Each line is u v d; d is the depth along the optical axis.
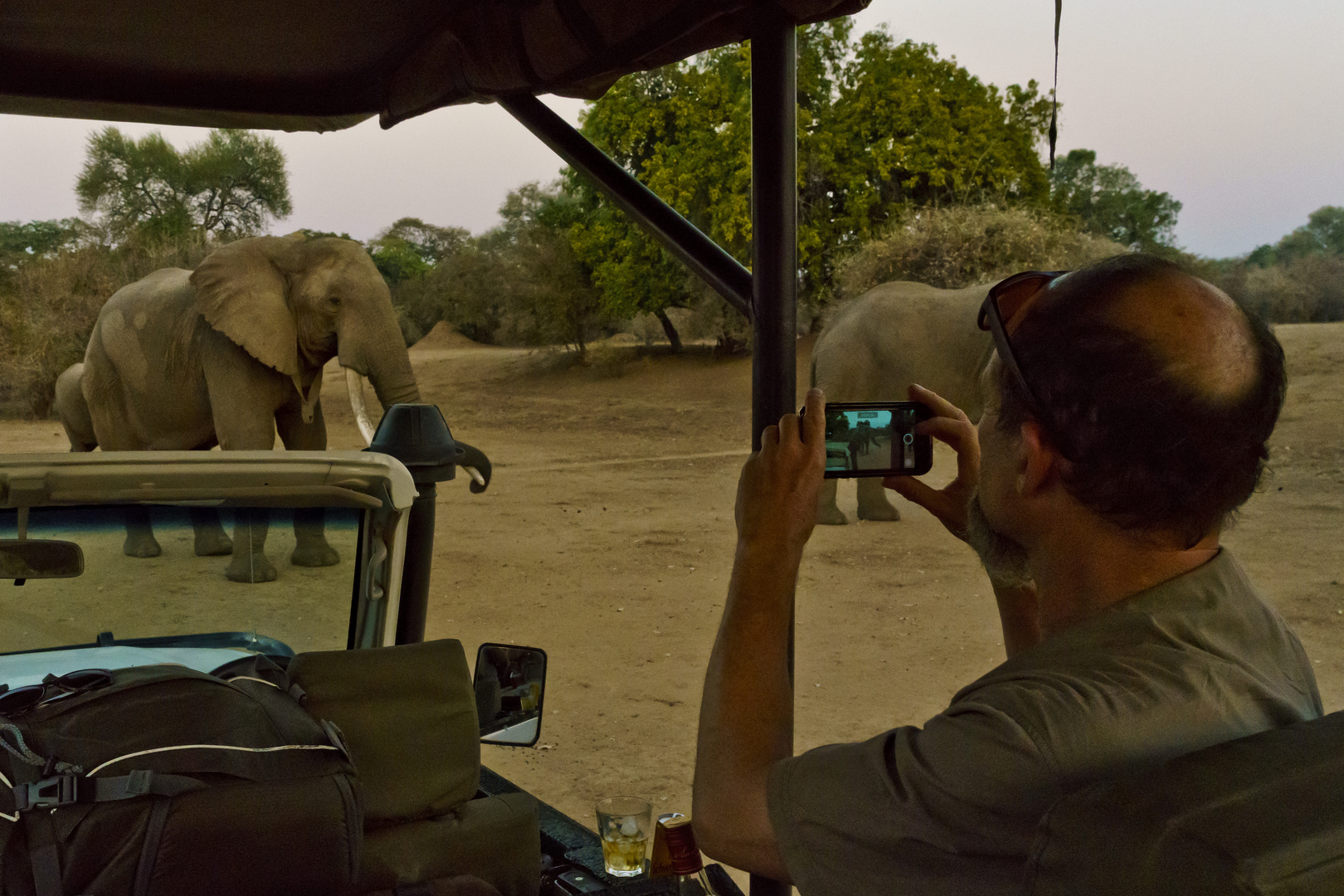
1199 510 0.81
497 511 11.59
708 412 20.27
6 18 2.70
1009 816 0.75
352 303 8.06
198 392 8.23
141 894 1.27
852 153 23.09
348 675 1.68
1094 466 0.81
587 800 4.09
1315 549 8.20
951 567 7.87
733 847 0.95
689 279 25.45
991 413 0.94
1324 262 20.17
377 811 1.64
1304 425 13.41
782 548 1.03
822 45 23.59
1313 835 0.57
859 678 5.48
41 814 1.25
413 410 2.37
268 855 1.33
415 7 2.66
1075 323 0.82
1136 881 0.59
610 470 14.95
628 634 6.50
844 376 10.41
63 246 26.34
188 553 2.09
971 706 0.81
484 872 1.70
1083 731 0.75
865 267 19.34
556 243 28.34
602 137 24.56
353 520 2.19
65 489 1.93
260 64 3.12
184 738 1.36
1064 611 0.88
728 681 0.99
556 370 26.81
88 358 9.02
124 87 3.17
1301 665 0.88
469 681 1.77
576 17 2.21
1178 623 0.81
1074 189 26.72
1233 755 0.64
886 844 0.81
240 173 35.97
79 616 2.04
